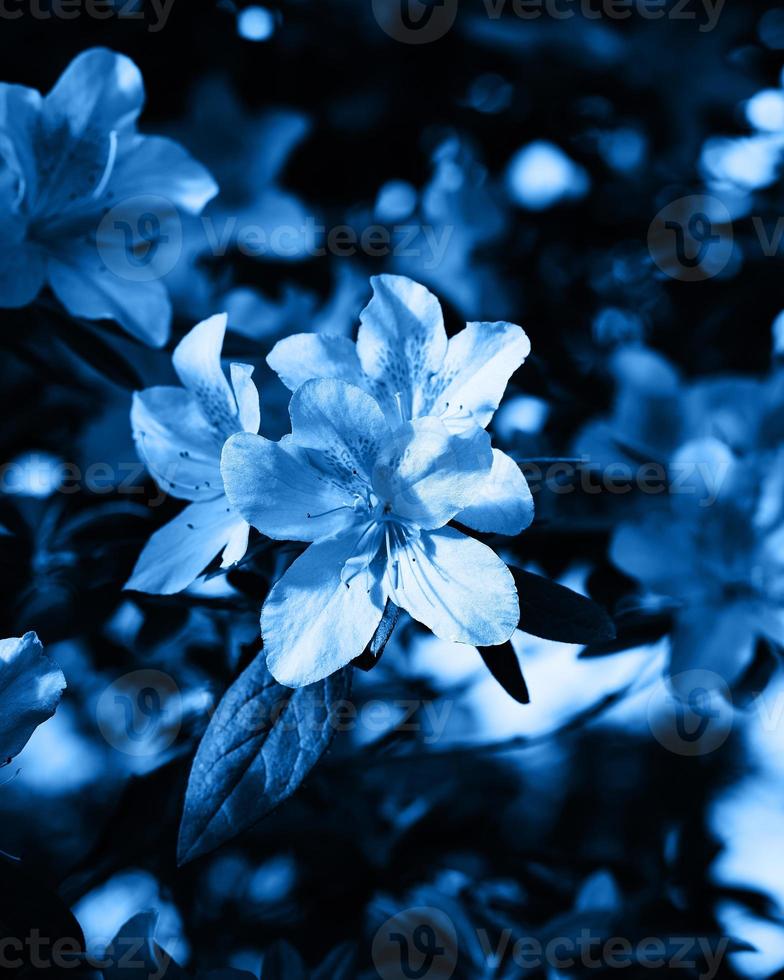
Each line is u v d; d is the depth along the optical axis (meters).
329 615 0.56
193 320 0.68
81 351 0.66
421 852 0.72
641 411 0.66
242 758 0.56
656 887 0.70
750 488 0.65
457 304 0.73
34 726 0.56
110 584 0.63
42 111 0.65
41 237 0.66
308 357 0.57
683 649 0.64
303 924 0.70
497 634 0.55
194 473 0.59
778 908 0.70
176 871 0.67
